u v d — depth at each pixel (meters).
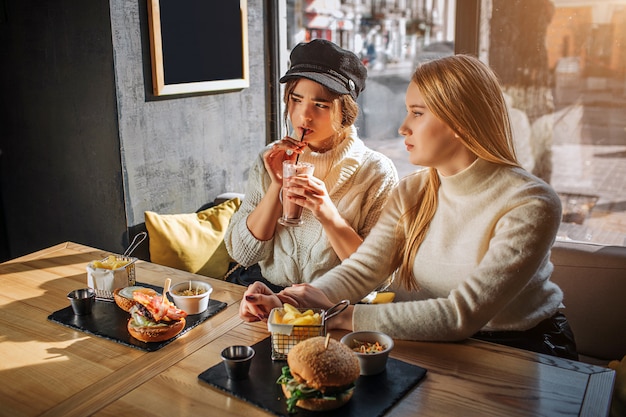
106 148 2.33
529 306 1.50
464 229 1.50
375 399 1.12
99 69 2.26
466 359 1.29
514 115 2.50
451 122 1.42
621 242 2.44
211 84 2.59
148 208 2.45
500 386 1.18
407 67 2.94
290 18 2.95
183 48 2.46
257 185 2.02
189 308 1.50
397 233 1.64
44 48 2.41
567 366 1.26
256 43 2.86
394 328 1.37
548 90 2.42
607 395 1.15
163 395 1.15
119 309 1.55
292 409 1.07
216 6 2.57
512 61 2.45
